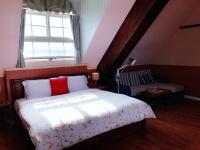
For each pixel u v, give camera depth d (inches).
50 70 155.0
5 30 110.7
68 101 121.6
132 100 121.5
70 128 89.0
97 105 111.7
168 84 201.8
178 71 206.2
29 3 135.6
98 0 129.9
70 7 154.5
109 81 197.0
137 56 199.5
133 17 138.3
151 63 230.4
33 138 82.0
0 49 121.8
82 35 159.8
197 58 187.3
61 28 160.6
